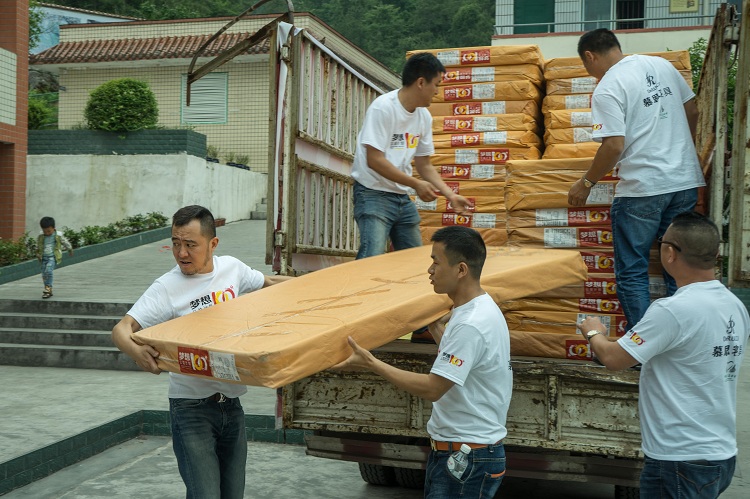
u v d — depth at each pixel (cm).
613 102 377
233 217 2005
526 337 413
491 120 516
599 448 361
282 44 459
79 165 1827
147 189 1800
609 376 357
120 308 1034
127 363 900
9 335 979
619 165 388
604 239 411
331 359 273
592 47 408
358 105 617
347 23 4231
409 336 472
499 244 492
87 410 665
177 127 2178
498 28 1938
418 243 489
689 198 383
